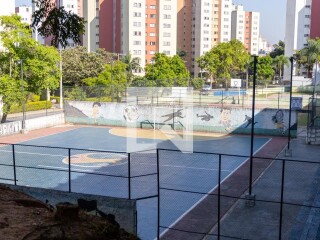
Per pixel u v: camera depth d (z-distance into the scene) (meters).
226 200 17.53
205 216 15.65
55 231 6.75
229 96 51.81
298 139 34.00
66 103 44.62
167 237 13.73
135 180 20.27
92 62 63.81
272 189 19.09
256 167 23.66
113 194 17.81
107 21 104.19
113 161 25.17
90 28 104.00
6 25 35.47
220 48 86.69
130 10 98.00
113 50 104.50
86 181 19.98
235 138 35.00
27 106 49.28
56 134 37.25
